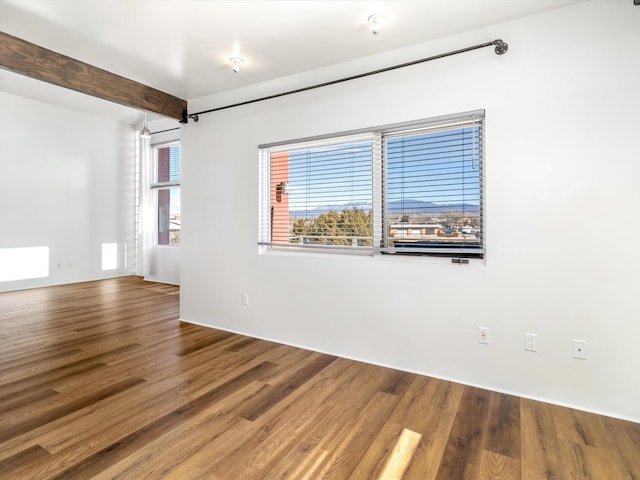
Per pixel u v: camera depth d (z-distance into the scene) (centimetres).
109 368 271
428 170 265
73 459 167
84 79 294
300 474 160
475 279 245
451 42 250
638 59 201
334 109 296
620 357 208
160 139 659
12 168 549
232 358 293
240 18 230
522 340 231
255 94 341
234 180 358
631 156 203
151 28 244
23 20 234
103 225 668
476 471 162
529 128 226
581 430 194
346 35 251
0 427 192
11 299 501
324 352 306
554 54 219
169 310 449
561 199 219
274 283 334
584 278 215
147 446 177
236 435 188
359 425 198
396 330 274
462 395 232
